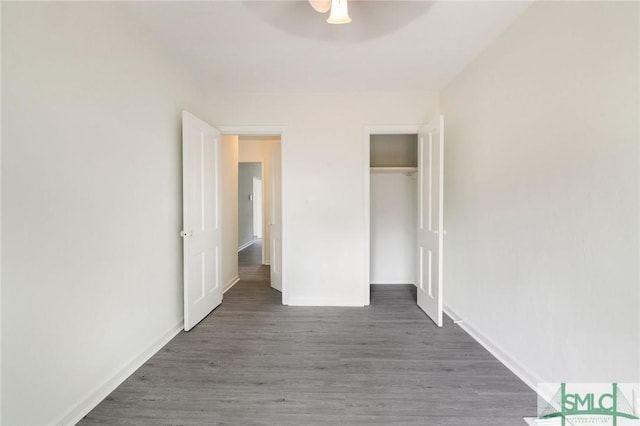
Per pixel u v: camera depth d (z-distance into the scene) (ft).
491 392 6.24
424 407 5.80
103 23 6.12
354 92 11.41
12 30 4.39
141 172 7.39
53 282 5.03
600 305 4.90
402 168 13.52
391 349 8.11
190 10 6.57
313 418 5.52
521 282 6.77
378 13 6.66
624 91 4.50
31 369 4.70
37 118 4.75
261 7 6.50
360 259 11.64
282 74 9.88
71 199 5.37
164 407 5.80
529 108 6.49
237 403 5.92
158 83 8.12
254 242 30.71
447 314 10.50
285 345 8.34
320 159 11.57
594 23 4.96
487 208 8.11
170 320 8.77
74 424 5.34
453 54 8.50
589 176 5.08
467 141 9.20
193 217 9.41
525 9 6.52
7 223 4.36
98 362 5.99
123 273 6.73
